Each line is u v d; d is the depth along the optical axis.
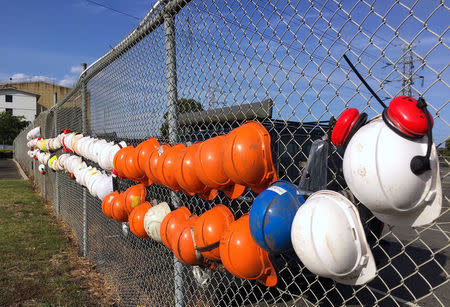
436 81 1.09
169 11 2.38
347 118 1.18
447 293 3.58
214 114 2.09
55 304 3.69
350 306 3.25
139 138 3.07
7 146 51.59
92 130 4.65
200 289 2.43
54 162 6.80
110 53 3.61
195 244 1.93
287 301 3.34
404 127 1.02
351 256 1.16
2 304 3.69
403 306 3.30
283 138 2.52
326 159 1.36
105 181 3.65
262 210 1.42
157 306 3.06
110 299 3.81
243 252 1.59
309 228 1.20
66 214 6.97
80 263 4.89
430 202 1.04
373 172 1.05
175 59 2.42
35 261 4.95
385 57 1.21
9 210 8.74
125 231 3.42
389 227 1.38
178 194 2.48
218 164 1.71
